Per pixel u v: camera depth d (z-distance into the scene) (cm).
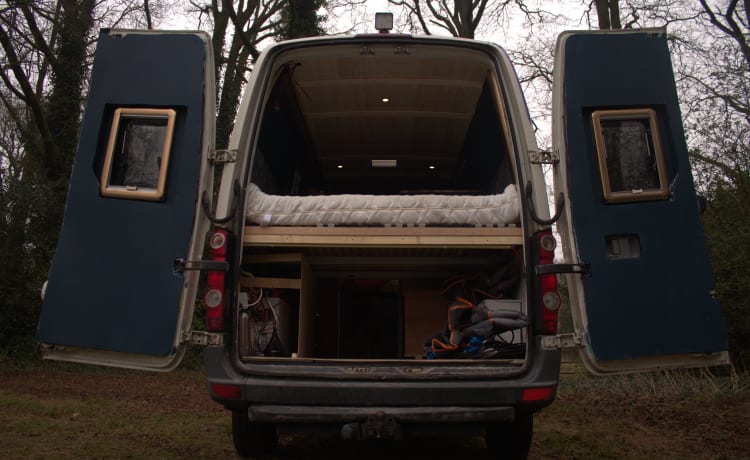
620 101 338
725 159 897
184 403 670
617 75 341
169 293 316
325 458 403
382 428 301
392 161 631
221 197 337
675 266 322
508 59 375
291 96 482
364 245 354
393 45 382
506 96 366
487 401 307
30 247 1060
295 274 446
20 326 1005
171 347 311
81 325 315
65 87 1200
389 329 520
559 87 342
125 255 320
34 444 417
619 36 345
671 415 571
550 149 347
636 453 434
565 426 543
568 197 328
